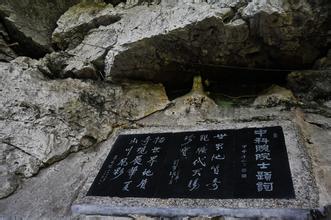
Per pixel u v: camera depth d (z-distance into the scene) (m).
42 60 4.85
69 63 4.75
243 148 3.33
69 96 4.32
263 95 4.30
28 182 3.50
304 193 2.67
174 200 2.90
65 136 3.92
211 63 4.46
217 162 3.22
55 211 3.14
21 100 4.16
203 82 4.74
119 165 3.53
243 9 3.91
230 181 2.95
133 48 4.23
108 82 4.70
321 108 3.89
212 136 3.62
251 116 3.96
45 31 5.45
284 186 2.77
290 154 3.12
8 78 4.38
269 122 3.62
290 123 3.54
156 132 3.93
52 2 5.48
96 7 5.35
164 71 4.62
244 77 4.66
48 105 4.17
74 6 5.51
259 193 2.75
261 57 4.29
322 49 4.12
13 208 3.21
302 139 3.35
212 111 4.18
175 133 3.82
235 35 3.98
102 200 3.09
